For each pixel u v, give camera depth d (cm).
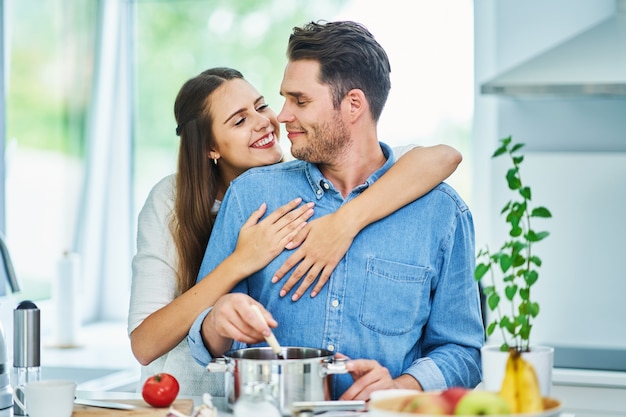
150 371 240
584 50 335
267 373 170
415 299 200
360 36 201
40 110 405
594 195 368
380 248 202
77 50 424
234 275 201
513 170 183
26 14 391
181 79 438
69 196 428
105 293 454
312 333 201
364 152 207
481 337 207
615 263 366
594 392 296
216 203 249
